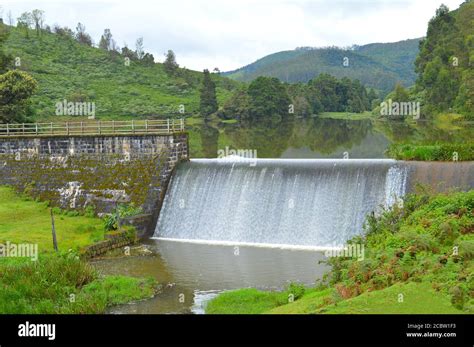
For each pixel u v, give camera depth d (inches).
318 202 1802.4
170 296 1355.8
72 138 2230.6
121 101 6087.6
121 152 2153.1
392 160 1800.0
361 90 6786.4
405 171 1706.4
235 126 5447.8
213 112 6008.9
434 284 940.0
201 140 4168.3
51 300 1243.2
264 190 1895.9
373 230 1378.0
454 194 1341.0
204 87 6082.7
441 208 1228.5
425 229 1164.5
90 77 6638.8
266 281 1448.1
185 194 2017.7
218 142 4028.1
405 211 1382.9
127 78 6958.7
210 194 1975.9
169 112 5994.1
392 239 1154.0
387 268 1031.0
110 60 7391.7
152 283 1430.9
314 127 5137.8
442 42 5187.0
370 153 3294.8
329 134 4471.0
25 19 7504.9
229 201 1936.5
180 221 1990.7
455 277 940.6
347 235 1728.6
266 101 5772.6
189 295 1360.7
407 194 1582.2
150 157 2106.3
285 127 5216.5
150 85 7007.9
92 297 1272.1
